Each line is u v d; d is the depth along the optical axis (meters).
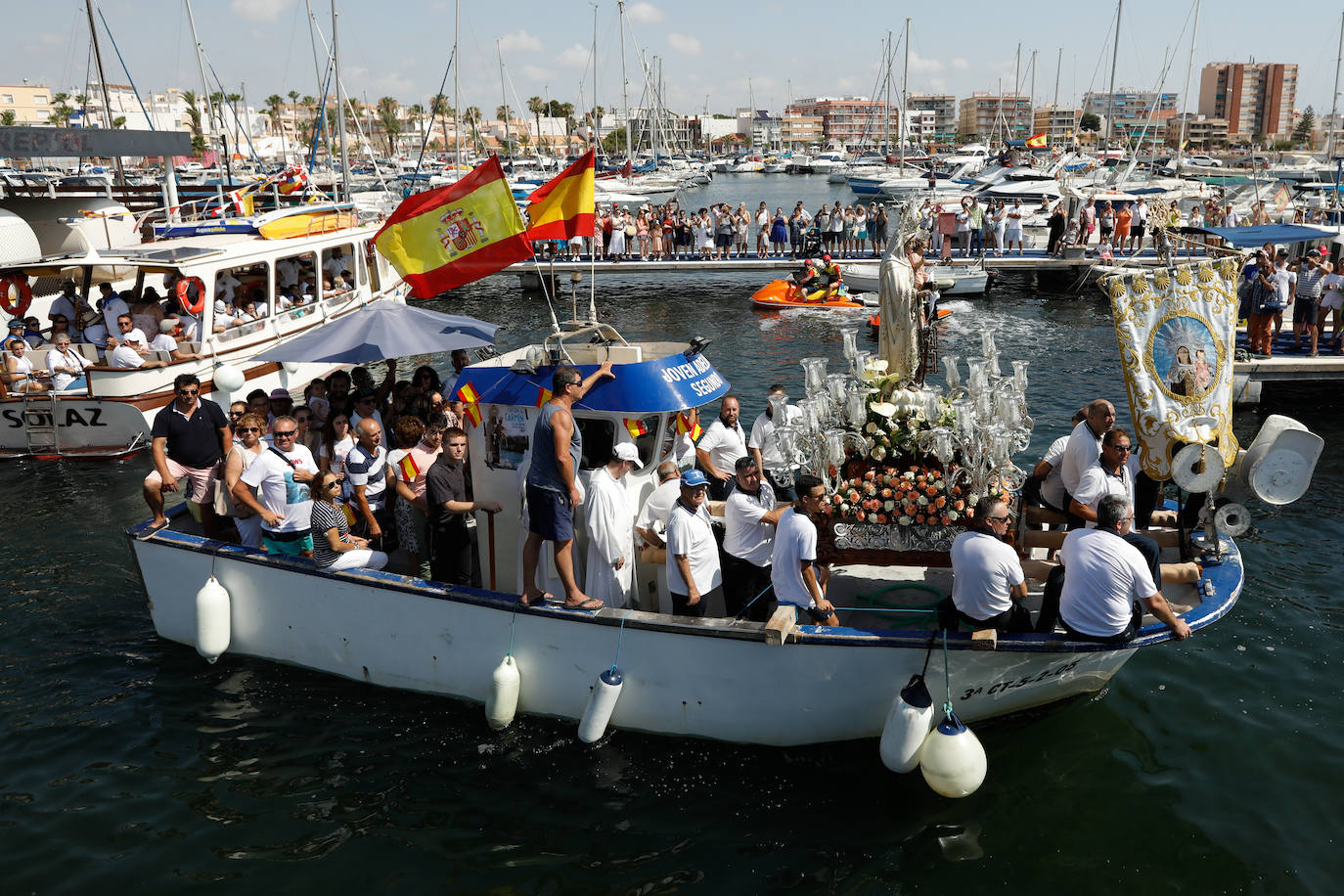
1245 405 15.44
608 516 6.53
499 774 6.48
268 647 7.71
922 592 7.36
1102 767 6.46
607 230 29.56
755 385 17.31
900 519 6.62
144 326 14.71
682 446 7.38
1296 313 15.96
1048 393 16.44
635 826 5.98
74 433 13.73
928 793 6.23
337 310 18.73
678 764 6.54
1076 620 6.05
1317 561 9.53
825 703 6.37
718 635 6.19
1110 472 6.93
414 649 7.12
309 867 5.66
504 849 5.79
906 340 7.19
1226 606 6.48
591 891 5.45
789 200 65.44
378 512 8.11
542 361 6.98
